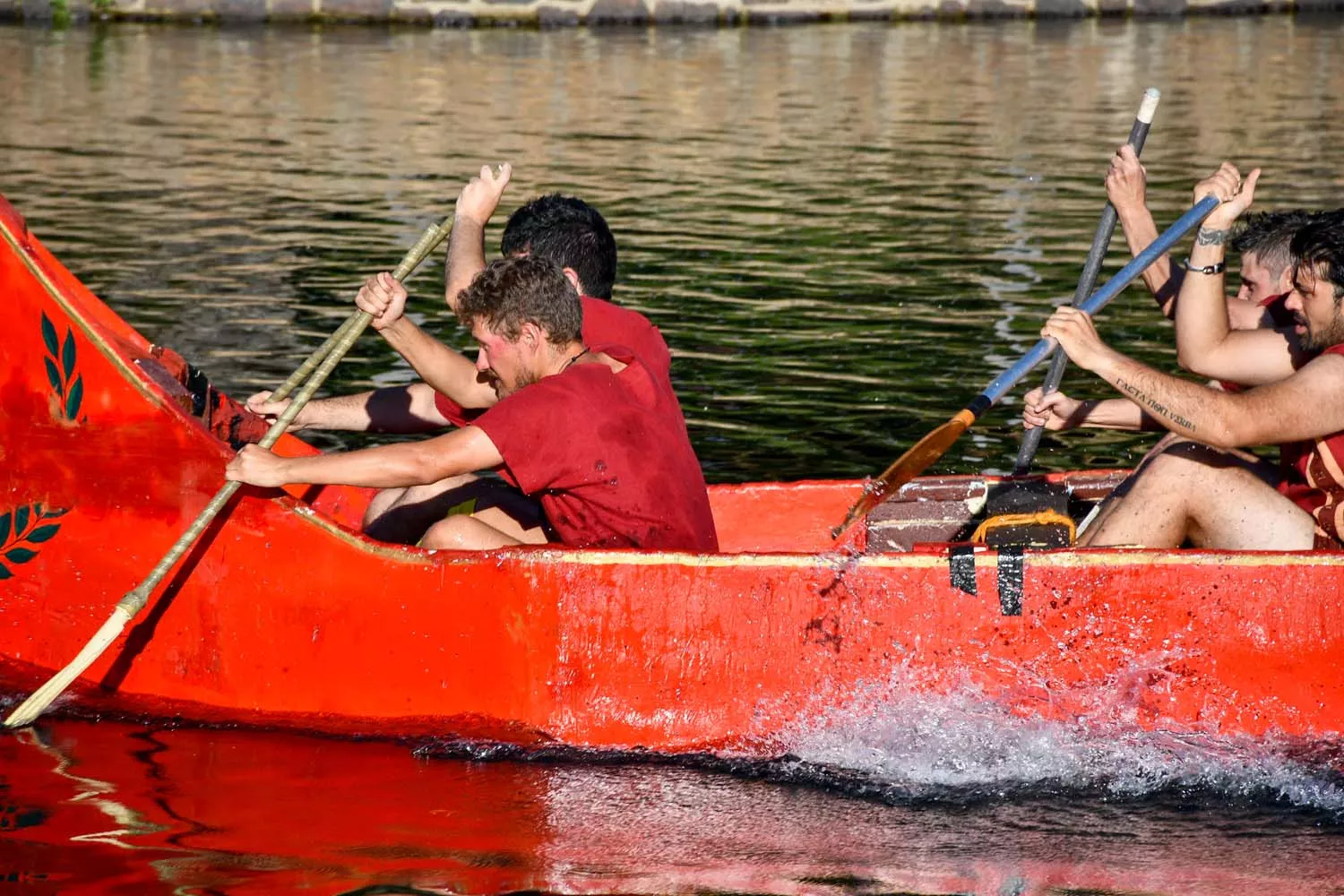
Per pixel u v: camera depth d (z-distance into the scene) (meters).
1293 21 52.75
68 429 8.95
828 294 19.20
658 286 19.58
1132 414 9.95
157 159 28.00
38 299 8.84
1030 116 34.91
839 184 27.02
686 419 14.30
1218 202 8.70
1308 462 8.52
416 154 29.42
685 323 17.80
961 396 15.05
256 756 8.39
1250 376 8.83
